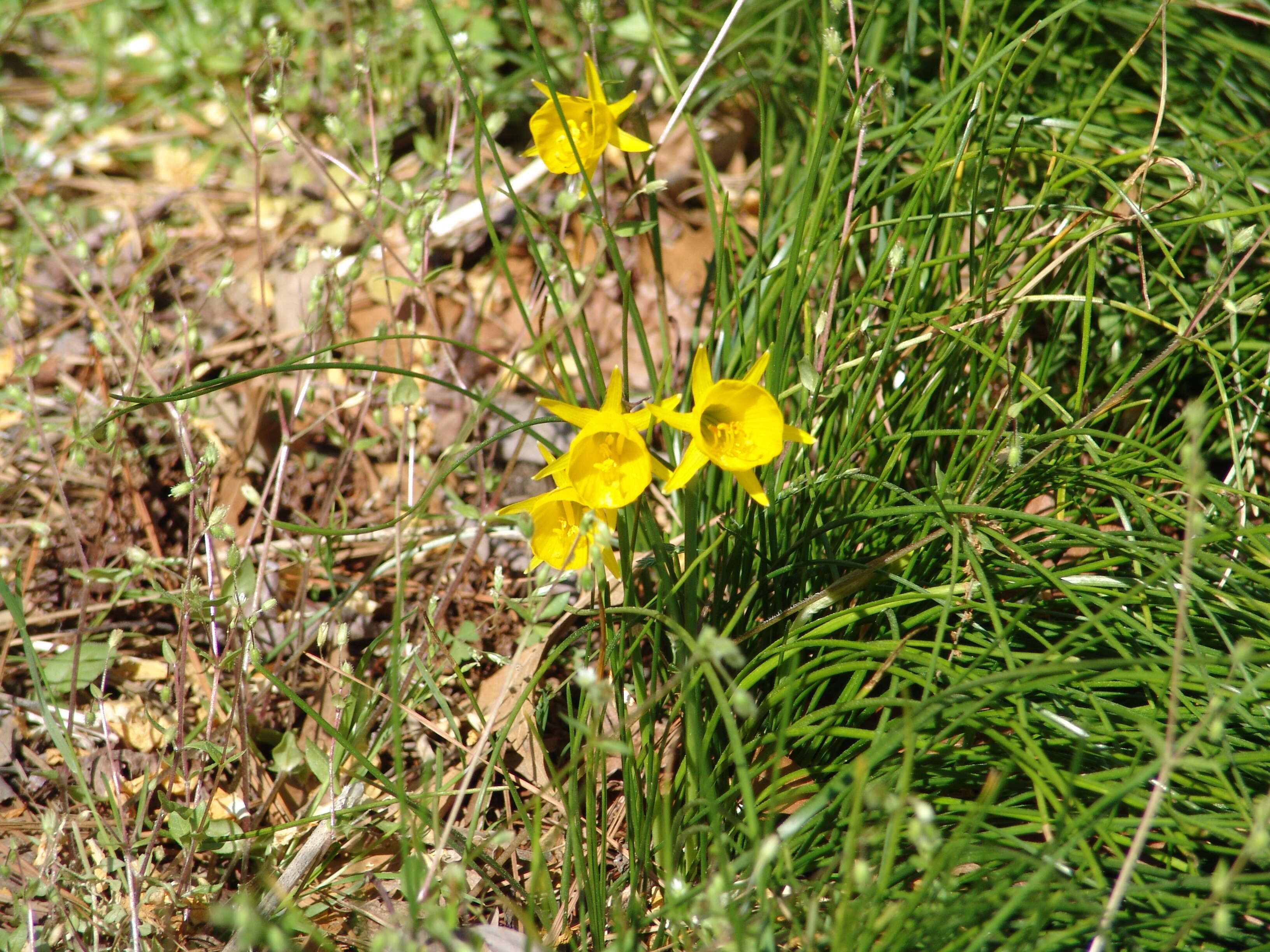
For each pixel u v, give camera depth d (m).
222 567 0.80
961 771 0.68
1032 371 0.81
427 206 0.77
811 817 0.65
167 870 0.71
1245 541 0.70
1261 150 0.79
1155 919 0.64
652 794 0.68
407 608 0.80
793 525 0.72
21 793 0.74
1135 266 0.82
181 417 0.74
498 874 0.71
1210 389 0.74
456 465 0.67
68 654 0.75
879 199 0.76
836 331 0.74
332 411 0.76
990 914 0.63
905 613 0.72
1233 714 0.66
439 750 0.69
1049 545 0.70
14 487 0.81
